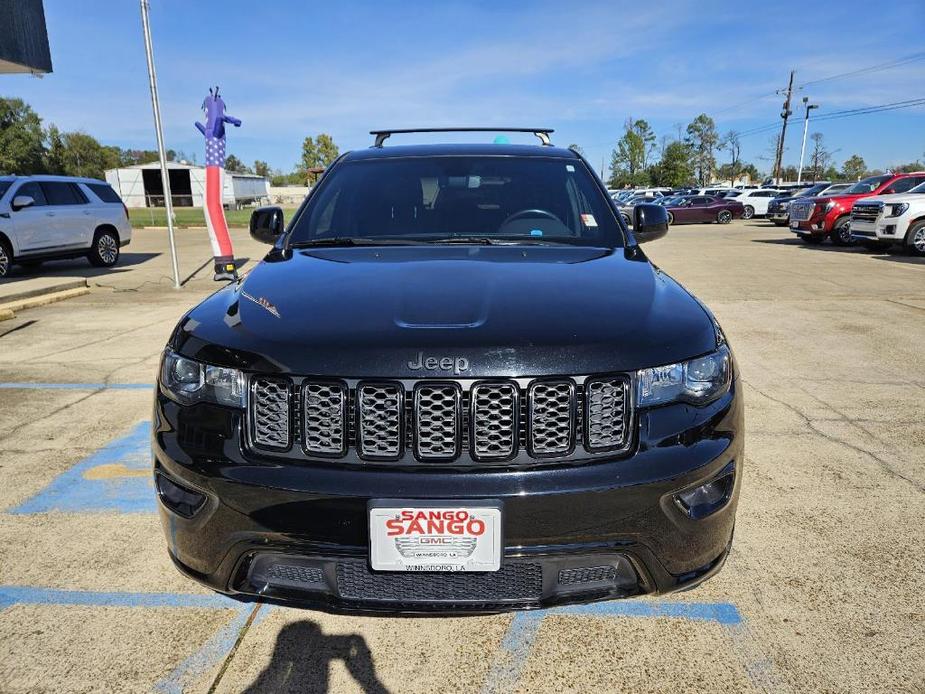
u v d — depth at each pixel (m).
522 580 1.82
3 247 10.83
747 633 2.16
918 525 2.82
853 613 2.25
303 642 2.15
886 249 14.77
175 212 44.69
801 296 8.59
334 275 2.34
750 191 29.91
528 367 1.77
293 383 1.81
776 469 3.39
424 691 1.95
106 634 2.19
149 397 4.69
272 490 1.78
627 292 2.16
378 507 1.72
